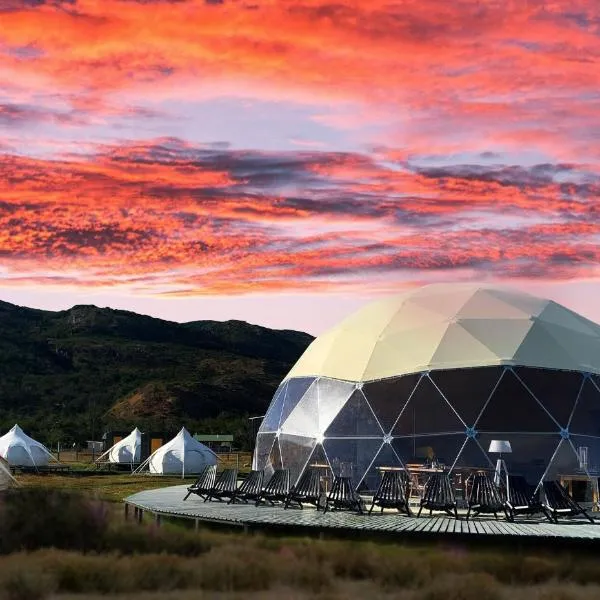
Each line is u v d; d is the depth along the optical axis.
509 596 13.55
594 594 13.84
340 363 24.94
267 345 164.00
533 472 21.83
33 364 122.31
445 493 19.47
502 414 22.33
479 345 23.62
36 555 15.62
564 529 17.83
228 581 14.08
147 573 14.15
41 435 81.62
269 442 26.09
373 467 22.78
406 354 24.08
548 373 23.06
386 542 17.56
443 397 22.77
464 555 16.25
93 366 125.44
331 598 13.03
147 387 106.94
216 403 106.44
